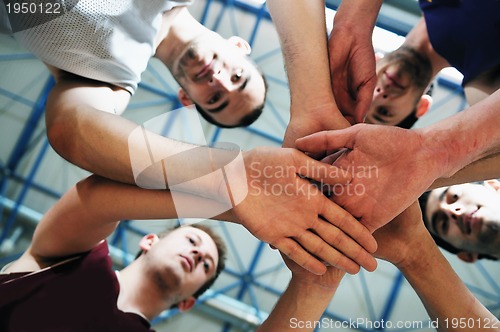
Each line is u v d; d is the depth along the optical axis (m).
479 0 2.16
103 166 1.51
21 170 3.34
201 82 2.52
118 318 2.11
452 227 2.53
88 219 1.71
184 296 2.63
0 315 1.83
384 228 1.78
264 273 3.51
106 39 1.56
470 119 1.52
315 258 1.59
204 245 2.66
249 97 2.62
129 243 3.40
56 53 1.55
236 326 3.45
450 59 2.37
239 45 2.65
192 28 2.45
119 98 1.73
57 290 1.92
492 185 2.53
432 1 2.34
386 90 2.63
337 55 1.82
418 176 1.50
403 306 3.42
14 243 3.34
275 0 1.83
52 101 1.59
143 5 1.64
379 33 3.14
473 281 3.40
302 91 1.75
